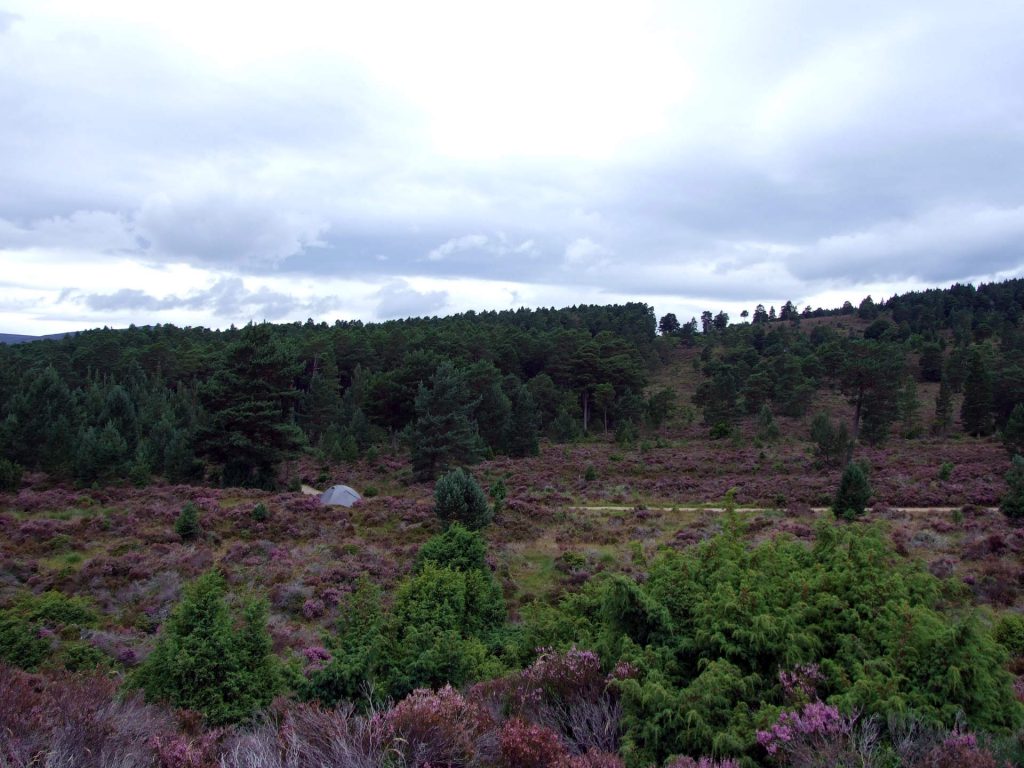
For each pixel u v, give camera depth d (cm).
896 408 5812
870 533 872
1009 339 9475
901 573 793
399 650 1073
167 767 614
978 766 495
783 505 3450
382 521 2870
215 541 2486
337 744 575
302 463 5062
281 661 1259
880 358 7000
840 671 649
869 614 721
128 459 3912
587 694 748
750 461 4950
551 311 14462
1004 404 6500
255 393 4022
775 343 10862
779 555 921
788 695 639
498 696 787
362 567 2189
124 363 8006
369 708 754
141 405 5884
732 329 13900
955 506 3262
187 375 8162
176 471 3997
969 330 10738
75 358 8225
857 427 6300
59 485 3578
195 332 12188
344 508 3072
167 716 818
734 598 755
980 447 5350
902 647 648
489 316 14112
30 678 773
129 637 1498
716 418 7219
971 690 604
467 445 4488
